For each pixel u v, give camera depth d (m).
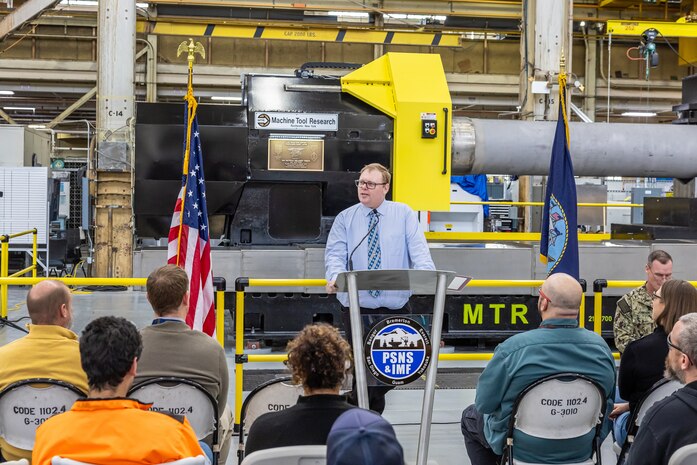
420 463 3.28
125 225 12.73
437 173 7.38
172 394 3.24
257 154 7.28
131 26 12.88
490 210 19.48
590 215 16.53
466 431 3.99
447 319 7.71
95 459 2.24
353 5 20.11
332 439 1.53
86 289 12.98
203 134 7.12
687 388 2.64
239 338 5.02
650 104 25.17
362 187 4.61
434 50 23.84
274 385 3.56
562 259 6.13
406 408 5.84
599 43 24.44
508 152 7.76
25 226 13.75
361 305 4.61
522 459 3.42
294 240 7.49
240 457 3.59
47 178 13.81
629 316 5.19
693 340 2.63
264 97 7.31
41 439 2.30
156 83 22.25
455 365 7.48
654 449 2.62
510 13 21.03
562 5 12.45
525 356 3.34
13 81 22.56
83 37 22.08
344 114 7.36
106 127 12.81
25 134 15.16
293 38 19.92
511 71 24.31
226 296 7.32
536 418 3.35
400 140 7.32
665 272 5.05
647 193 19.31
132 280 4.71
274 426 2.47
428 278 3.40
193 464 2.25
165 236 7.23
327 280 4.68
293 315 7.53
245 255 7.11
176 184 7.07
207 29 19.47
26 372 3.20
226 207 7.32
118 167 12.61
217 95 23.06
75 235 15.24
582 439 3.40
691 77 8.67
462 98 24.42
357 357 3.33
